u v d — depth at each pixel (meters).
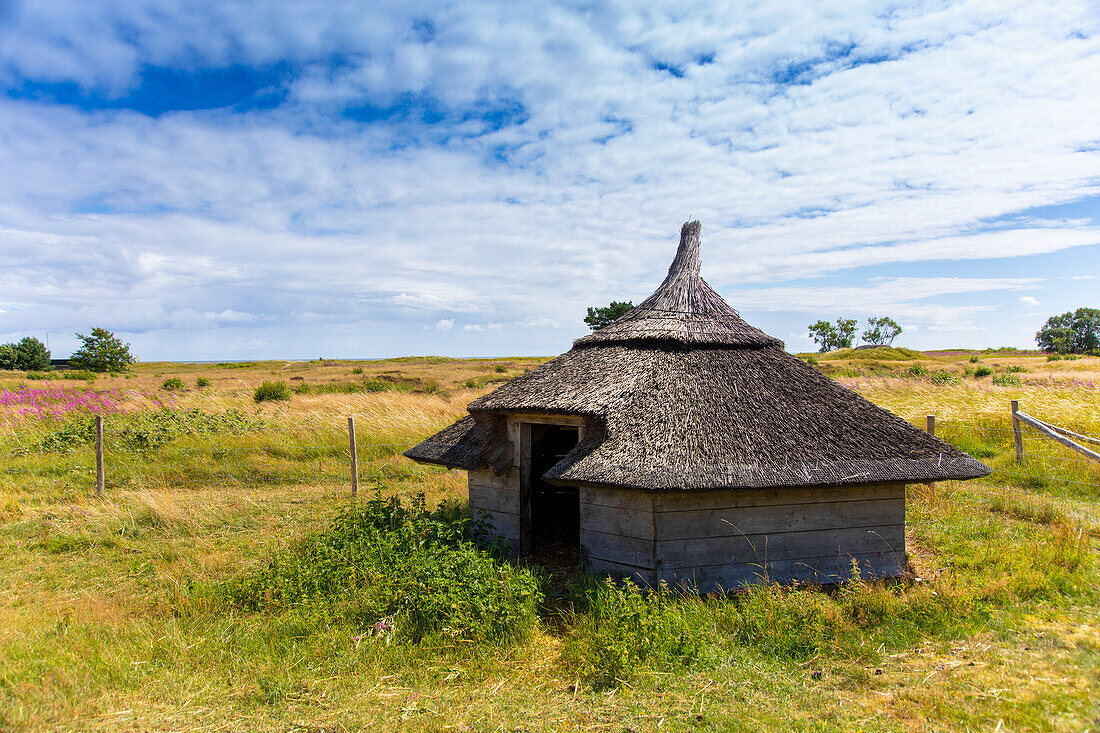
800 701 3.74
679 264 7.86
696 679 4.04
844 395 6.37
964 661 4.09
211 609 5.25
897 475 5.37
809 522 5.61
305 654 4.43
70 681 3.96
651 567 5.34
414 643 4.62
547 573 6.24
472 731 3.58
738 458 5.24
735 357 6.60
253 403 18.02
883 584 5.44
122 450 11.38
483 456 6.71
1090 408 14.26
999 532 7.00
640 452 5.27
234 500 9.21
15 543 6.99
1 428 13.14
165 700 3.88
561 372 6.76
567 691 4.03
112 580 6.00
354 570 5.61
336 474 10.81
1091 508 7.96
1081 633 4.37
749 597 5.10
